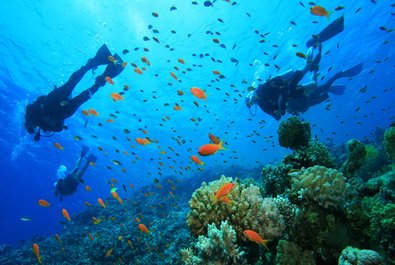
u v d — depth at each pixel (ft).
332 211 9.66
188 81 87.97
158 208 48.52
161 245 32.50
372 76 114.11
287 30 73.36
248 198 11.22
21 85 85.20
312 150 14.46
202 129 127.34
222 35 72.79
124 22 69.67
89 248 36.29
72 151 128.06
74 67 81.00
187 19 68.90
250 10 66.59
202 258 9.21
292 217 10.73
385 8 70.69
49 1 63.05
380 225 8.31
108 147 128.26
